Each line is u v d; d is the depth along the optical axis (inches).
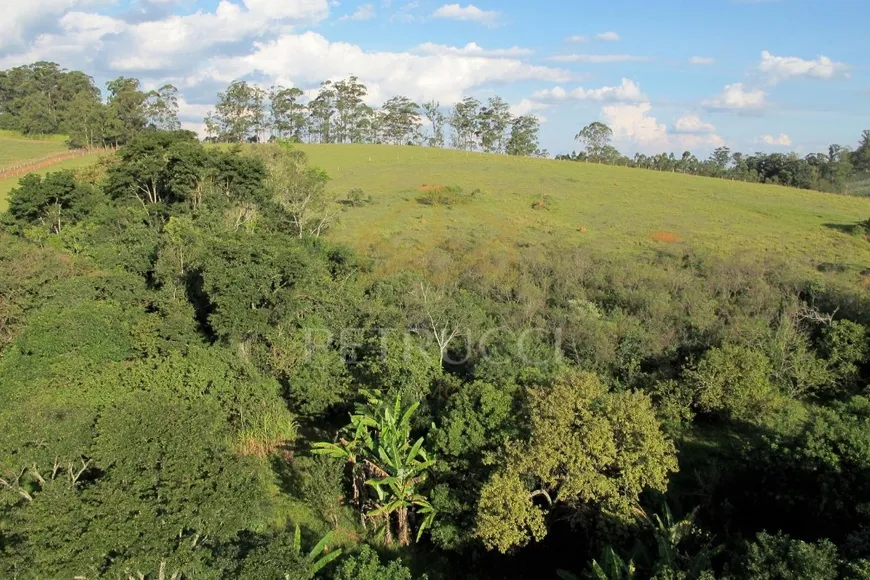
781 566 475.2
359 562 594.2
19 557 506.9
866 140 5502.0
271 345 1138.7
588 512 681.6
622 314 1368.1
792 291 1487.5
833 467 653.3
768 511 701.9
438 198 2687.0
